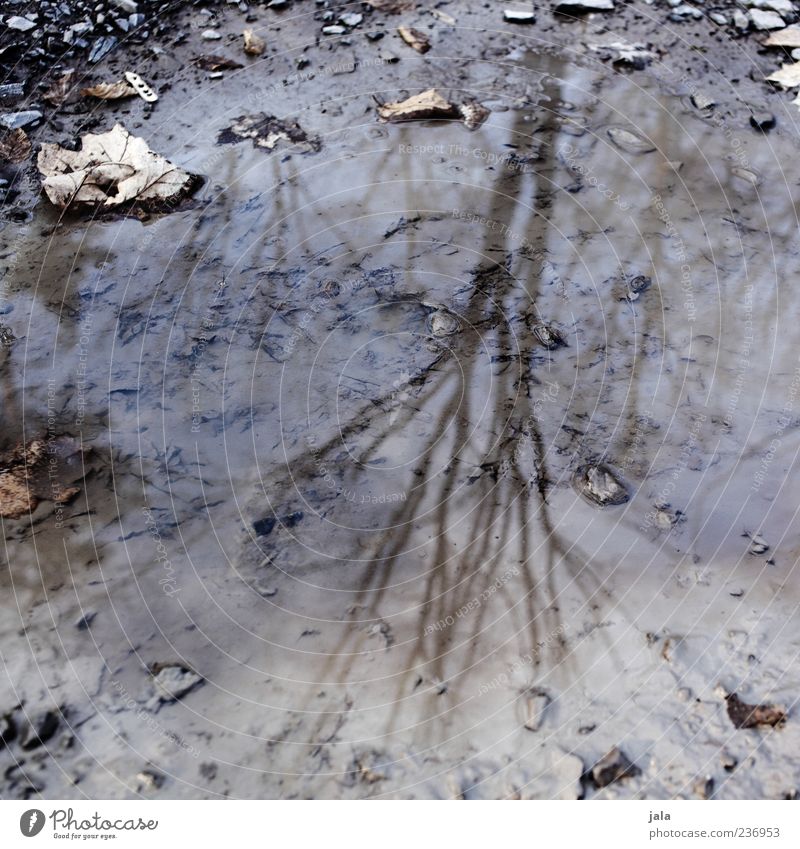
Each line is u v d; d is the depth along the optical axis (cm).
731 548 196
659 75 312
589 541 198
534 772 163
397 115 296
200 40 321
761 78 314
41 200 271
